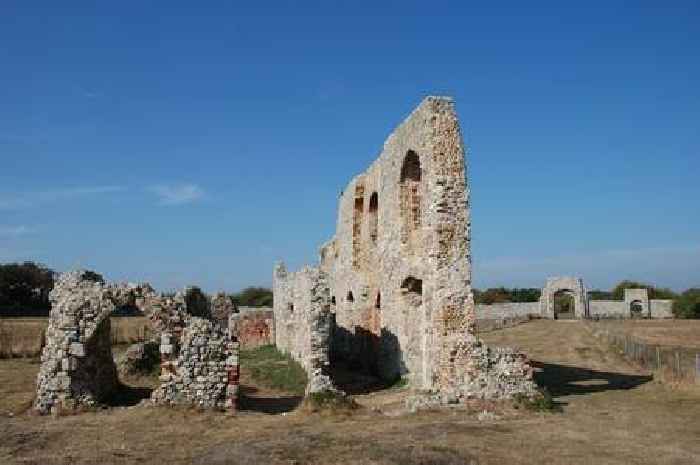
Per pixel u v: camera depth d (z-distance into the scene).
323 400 16.83
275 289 41.41
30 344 31.56
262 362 29.17
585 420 15.47
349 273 32.59
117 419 15.42
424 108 21.55
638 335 41.91
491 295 89.06
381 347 26.84
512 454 11.88
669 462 11.55
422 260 21.80
